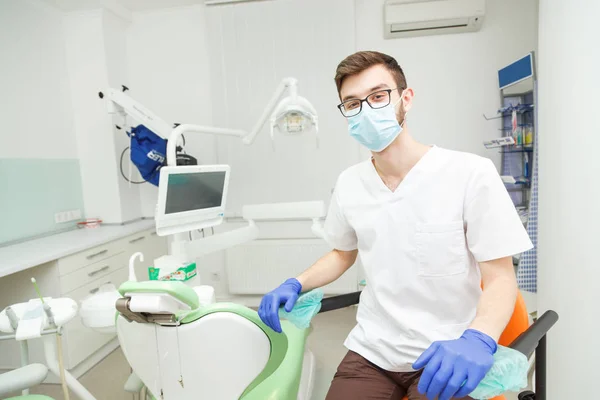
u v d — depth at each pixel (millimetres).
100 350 2430
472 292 1045
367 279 1173
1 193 2336
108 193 3025
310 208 2084
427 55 3006
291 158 3066
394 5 2789
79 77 2969
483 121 3000
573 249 1451
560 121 1510
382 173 1117
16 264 1797
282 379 1068
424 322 1045
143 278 2906
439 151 1054
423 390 681
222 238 2055
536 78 2412
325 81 2961
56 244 2273
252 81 3037
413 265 1045
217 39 3045
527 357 784
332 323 2775
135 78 3279
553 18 1549
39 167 2631
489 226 939
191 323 794
